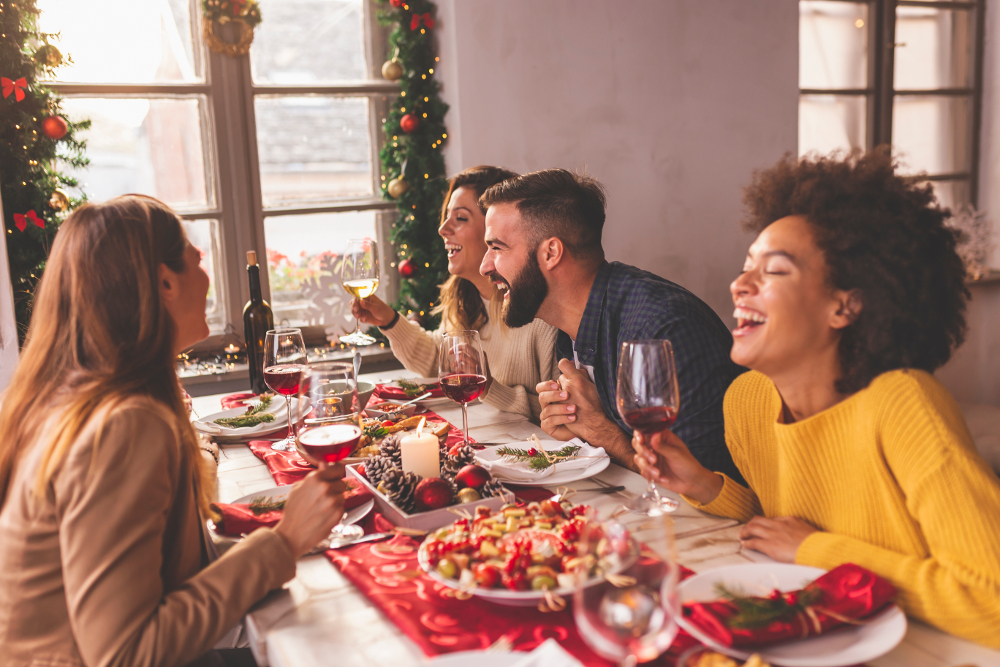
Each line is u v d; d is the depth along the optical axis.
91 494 0.79
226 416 1.80
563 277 1.61
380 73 3.17
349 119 3.14
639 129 3.29
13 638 0.85
